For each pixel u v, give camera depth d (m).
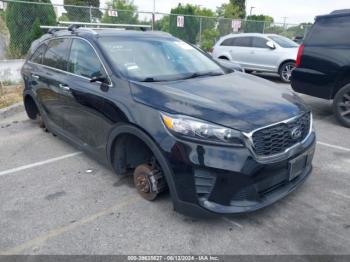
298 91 6.00
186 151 2.60
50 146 4.84
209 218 2.82
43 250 2.65
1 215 3.12
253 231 2.85
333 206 3.21
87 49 3.80
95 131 3.61
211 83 3.42
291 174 2.91
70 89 3.88
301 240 2.73
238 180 2.57
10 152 4.63
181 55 4.08
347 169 3.99
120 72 3.36
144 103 2.92
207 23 16.50
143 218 3.05
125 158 3.43
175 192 2.73
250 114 2.72
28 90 5.18
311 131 3.28
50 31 5.03
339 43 5.33
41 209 3.22
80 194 3.49
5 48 10.41
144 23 13.58
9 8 9.87
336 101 5.57
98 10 11.97
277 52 10.41
